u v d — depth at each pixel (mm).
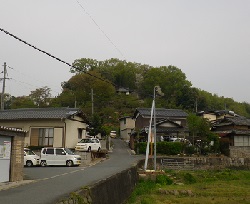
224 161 34281
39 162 25266
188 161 32625
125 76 81125
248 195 17891
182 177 25047
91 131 41156
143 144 37406
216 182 24312
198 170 32250
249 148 38125
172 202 15469
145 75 80438
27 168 22766
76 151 29828
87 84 66062
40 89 67125
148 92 72125
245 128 43719
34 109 33094
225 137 41281
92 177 15477
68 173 18031
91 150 31188
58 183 13133
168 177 23438
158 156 33812
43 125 30297
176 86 73312
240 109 92500
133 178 17969
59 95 67375
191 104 72438
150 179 21719
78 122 33562
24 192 10625
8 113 32500
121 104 69375
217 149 38000
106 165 24219
